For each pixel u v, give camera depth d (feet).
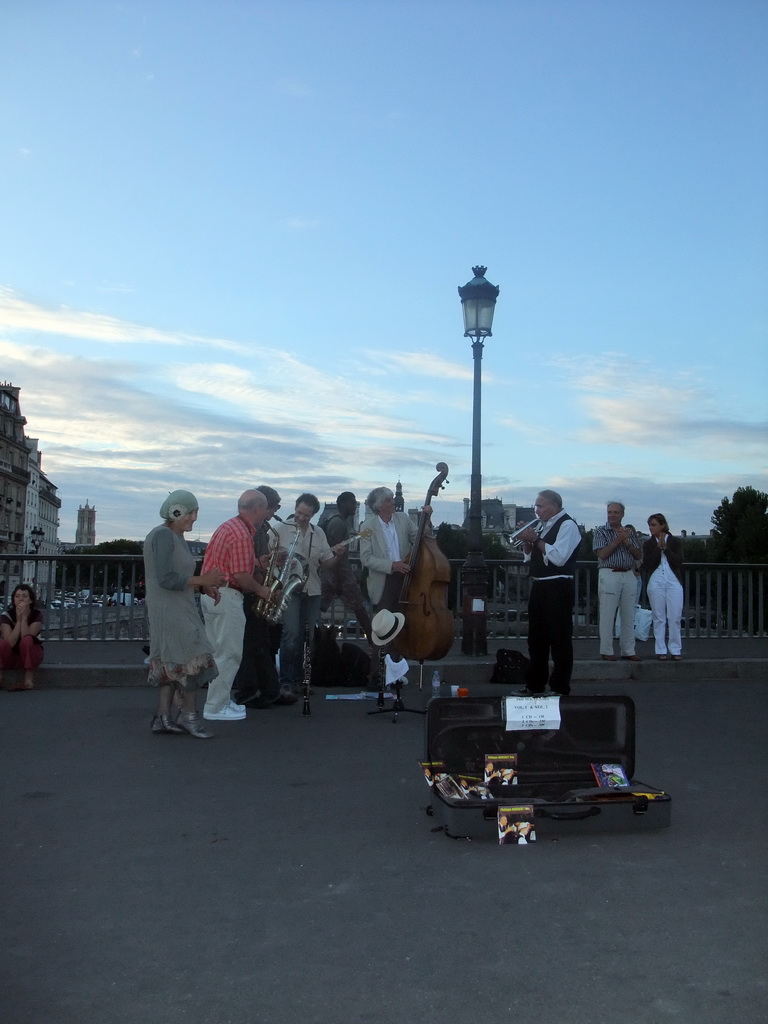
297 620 32.42
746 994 11.07
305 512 31.99
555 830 17.29
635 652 41.63
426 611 31.24
